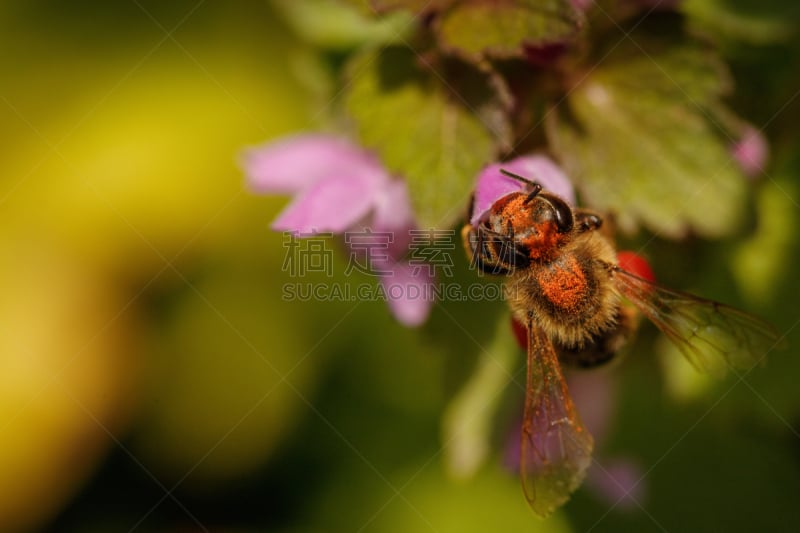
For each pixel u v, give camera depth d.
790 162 0.13
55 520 0.15
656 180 0.12
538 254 0.12
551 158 0.12
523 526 0.14
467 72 0.12
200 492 0.15
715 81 0.12
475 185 0.12
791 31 0.12
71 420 0.15
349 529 0.15
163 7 0.15
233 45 0.15
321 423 0.15
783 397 0.13
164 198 0.15
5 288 0.15
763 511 0.13
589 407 0.13
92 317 0.15
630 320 0.12
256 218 0.15
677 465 0.13
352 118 0.12
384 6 0.12
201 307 0.15
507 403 0.12
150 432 0.15
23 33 0.15
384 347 0.15
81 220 0.15
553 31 0.12
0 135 0.15
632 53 0.12
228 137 0.15
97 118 0.15
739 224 0.12
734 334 0.12
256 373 0.15
